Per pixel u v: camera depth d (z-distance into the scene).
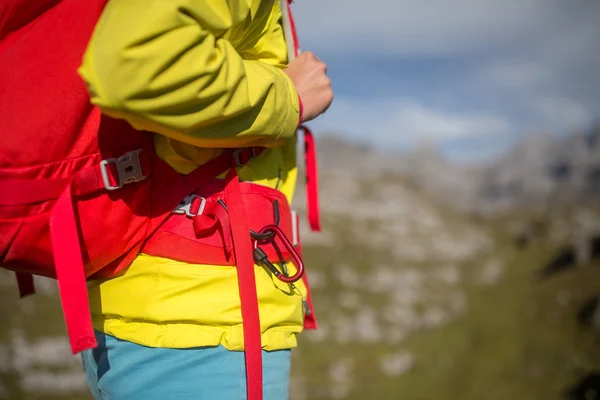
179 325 1.13
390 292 13.51
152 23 0.89
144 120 0.96
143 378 1.15
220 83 0.96
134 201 1.12
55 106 1.00
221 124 1.04
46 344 7.80
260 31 1.25
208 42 0.95
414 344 10.73
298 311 1.28
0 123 0.98
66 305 0.99
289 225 1.33
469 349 10.29
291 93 1.17
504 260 16.59
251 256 1.14
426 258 16.39
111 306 1.17
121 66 0.90
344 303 12.65
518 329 11.23
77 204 1.06
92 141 1.06
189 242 1.15
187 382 1.13
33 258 1.04
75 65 1.00
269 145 1.18
